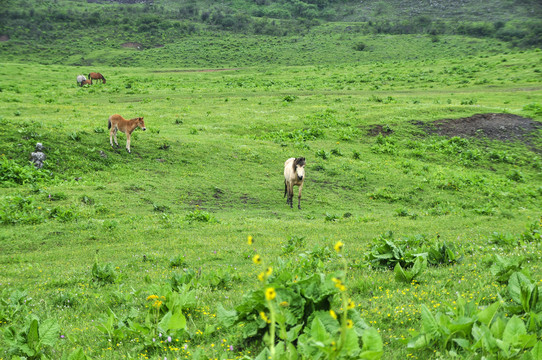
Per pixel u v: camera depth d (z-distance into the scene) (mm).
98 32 154000
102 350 5348
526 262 8289
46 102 44406
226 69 100125
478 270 8062
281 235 16547
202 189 25312
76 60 123375
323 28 170875
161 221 19125
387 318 5598
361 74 75750
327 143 35719
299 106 46906
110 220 17938
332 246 12992
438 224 18578
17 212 18656
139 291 8141
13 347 5160
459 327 4199
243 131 37438
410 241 11430
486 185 29891
